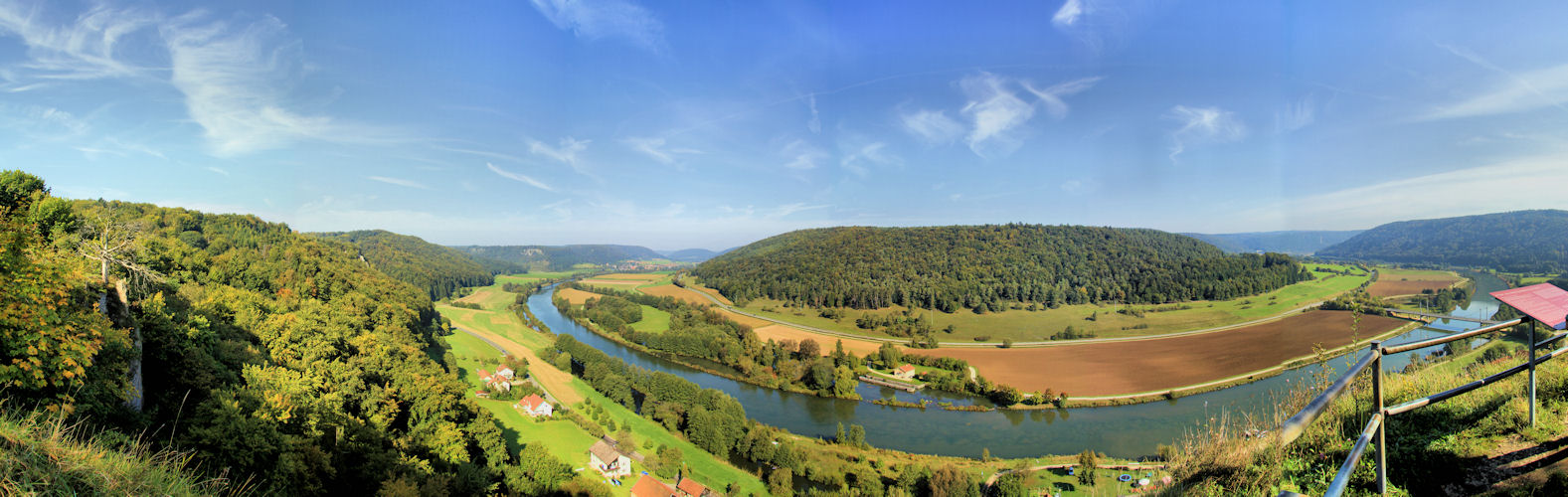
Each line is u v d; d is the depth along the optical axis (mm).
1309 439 7684
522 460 37938
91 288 18594
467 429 38438
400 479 24281
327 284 69750
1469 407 7617
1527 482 5781
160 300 26266
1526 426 6797
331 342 38344
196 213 86438
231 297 41250
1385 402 8141
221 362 26844
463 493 29938
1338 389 4953
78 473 6660
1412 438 7234
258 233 88188
